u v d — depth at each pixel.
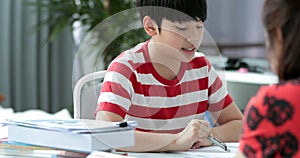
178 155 1.27
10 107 3.90
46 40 4.00
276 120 0.87
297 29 0.85
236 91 2.78
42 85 4.04
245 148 0.90
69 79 4.12
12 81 3.95
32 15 3.95
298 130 0.85
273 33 0.89
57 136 1.19
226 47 3.51
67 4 3.55
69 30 4.05
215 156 1.26
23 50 3.97
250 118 0.90
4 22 3.83
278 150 0.86
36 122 1.24
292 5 0.86
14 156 1.22
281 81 0.91
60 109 4.12
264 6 0.90
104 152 1.16
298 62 0.87
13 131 1.26
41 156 1.21
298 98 0.86
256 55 3.35
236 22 3.46
